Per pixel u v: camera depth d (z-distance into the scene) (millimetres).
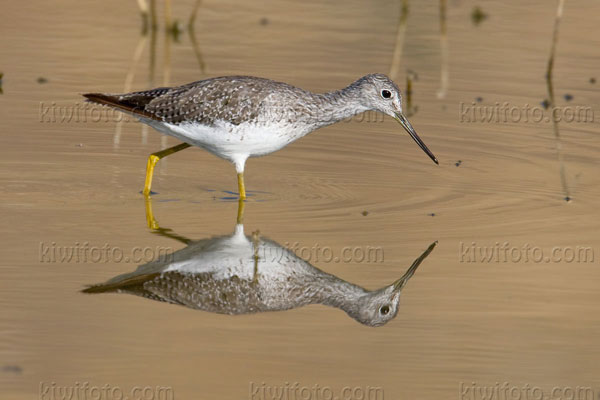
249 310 11312
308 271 12336
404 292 11727
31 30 23703
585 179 15938
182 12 26094
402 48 23203
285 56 22234
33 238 12836
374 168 16547
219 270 12266
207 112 13922
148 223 13648
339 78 20484
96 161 16469
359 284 11984
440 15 25938
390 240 13211
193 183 15617
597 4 27125
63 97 19125
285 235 13281
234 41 23531
